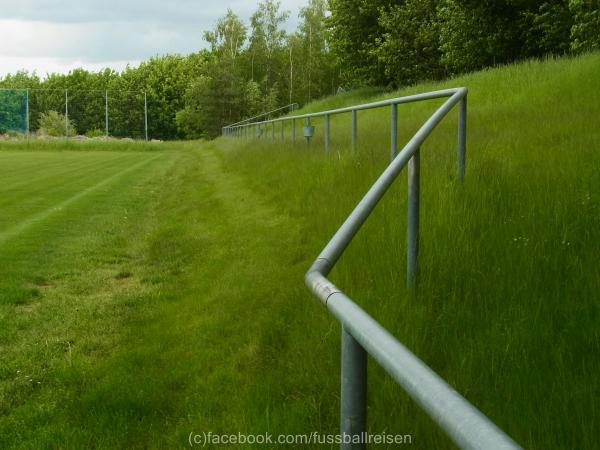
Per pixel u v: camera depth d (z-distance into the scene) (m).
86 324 5.02
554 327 2.73
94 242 8.65
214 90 70.31
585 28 18.77
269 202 8.99
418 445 2.29
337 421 2.71
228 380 3.49
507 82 15.00
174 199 13.01
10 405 3.62
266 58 79.38
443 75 36.59
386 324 3.09
